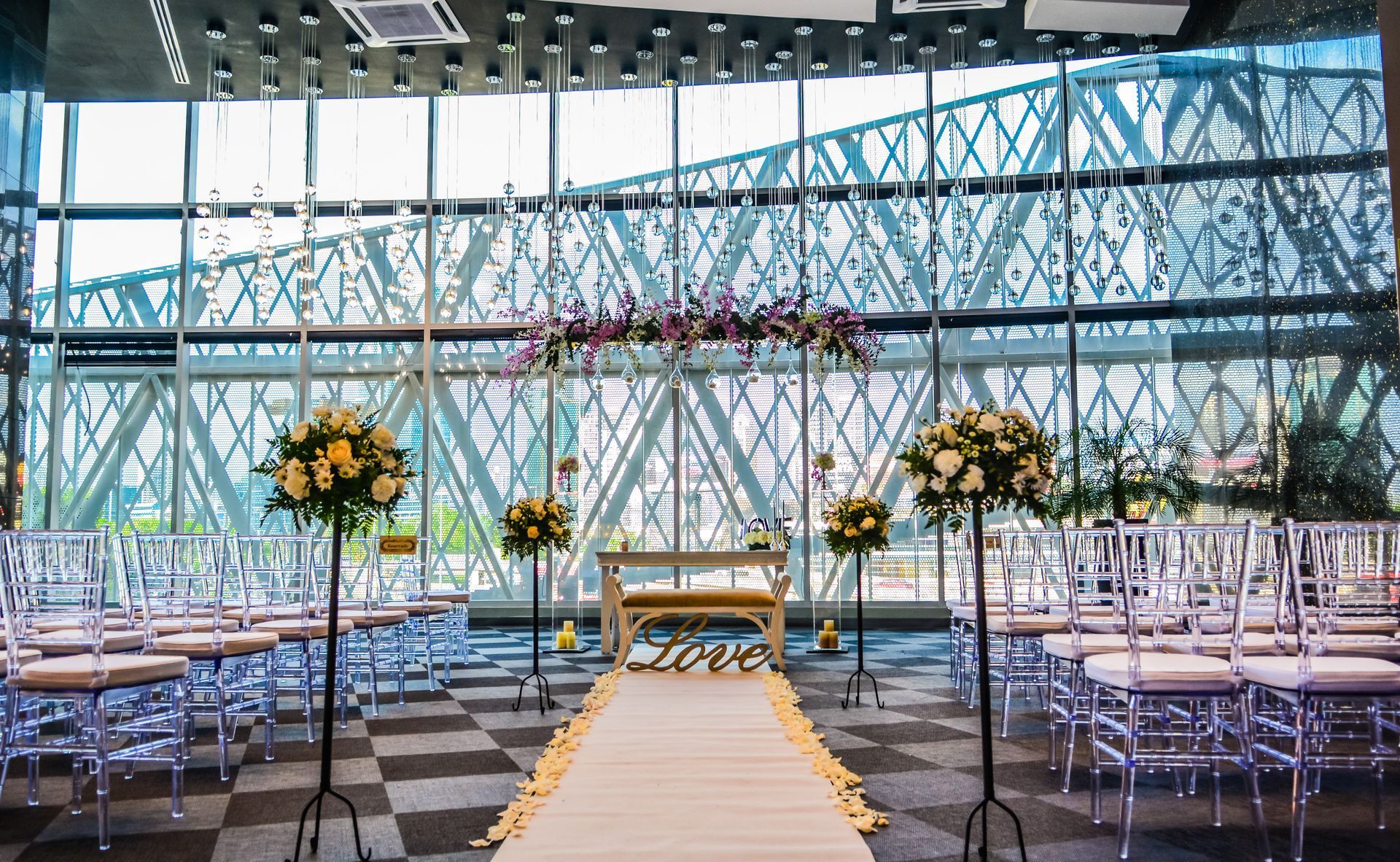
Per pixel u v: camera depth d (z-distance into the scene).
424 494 10.85
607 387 11.02
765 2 7.73
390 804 4.08
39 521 10.40
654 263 10.81
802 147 10.80
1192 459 9.09
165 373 10.75
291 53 8.60
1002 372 10.61
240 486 10.70
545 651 8.96
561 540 6.29
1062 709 4.40
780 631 7.66
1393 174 5.98
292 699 6.63
